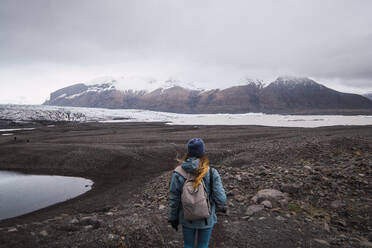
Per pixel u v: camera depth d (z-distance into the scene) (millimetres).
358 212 6500
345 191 7898
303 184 8672
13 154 30734
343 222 6086
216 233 5711
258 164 16656
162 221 6672
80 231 5891
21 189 19766
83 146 33000
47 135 60000
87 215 8266
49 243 5184
